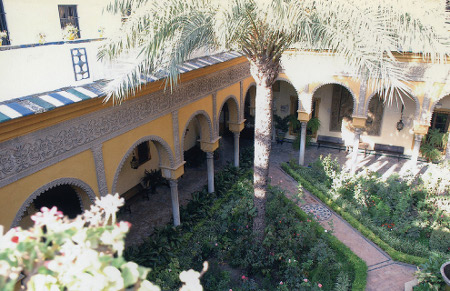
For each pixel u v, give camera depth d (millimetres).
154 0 6715
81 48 6672
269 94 8281
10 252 2092
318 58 13211
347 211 11148
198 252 9523
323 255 8781
